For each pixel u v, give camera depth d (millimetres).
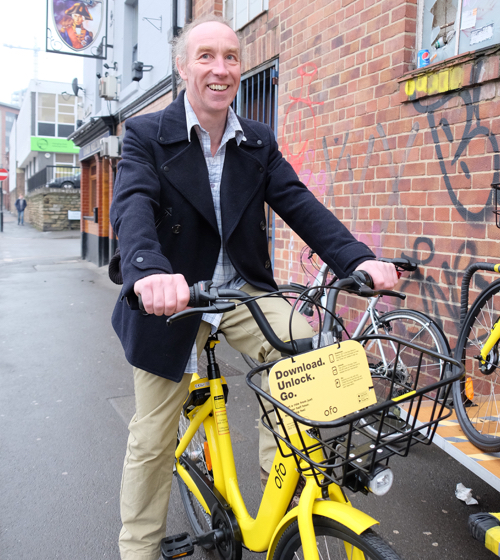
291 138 5488
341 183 4676
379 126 4191
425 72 3654
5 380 4645
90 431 3568
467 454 2346
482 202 3324
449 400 2992
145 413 1889
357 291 1428
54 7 11555
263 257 1989
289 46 5477
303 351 1468
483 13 3488
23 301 8578
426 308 3770
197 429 2080
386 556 1165
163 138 1794
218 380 1938
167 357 1787
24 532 2461
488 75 3207
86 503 2699
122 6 12031
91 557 2285
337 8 4664
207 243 1878
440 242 3645
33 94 42375
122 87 12203
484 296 2820
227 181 1878
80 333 6367
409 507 2604
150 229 1545
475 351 3168
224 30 1749
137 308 1406
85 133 14773
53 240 23453
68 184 29484
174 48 1874
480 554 2250
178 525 2490
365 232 4375
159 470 1918
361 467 1178
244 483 2830
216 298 1278
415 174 3844
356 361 1343
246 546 1768
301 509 1364
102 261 13930
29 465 3096
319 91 4969
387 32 4082
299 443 1423
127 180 1702
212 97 1743
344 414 1310
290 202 1931
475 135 3357
